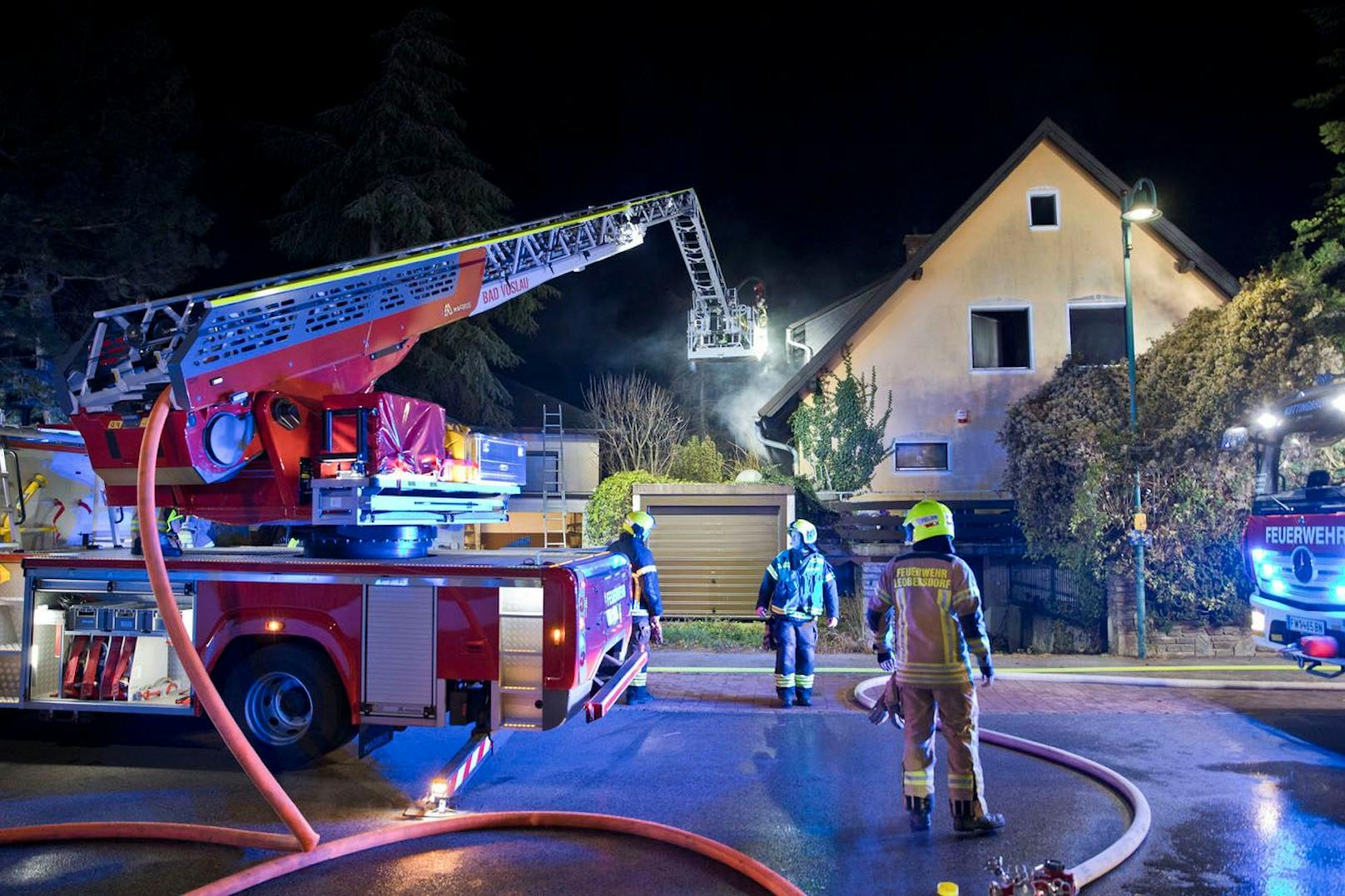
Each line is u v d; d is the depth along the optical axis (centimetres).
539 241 1244
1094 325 1789
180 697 629
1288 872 452
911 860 471
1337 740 700
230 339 571
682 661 1062
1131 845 471
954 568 517
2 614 657
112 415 600
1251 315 1123
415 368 2355
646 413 2370
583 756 662
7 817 541
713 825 523
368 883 448
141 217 1730
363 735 597
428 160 2238
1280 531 743
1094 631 1183
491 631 580
